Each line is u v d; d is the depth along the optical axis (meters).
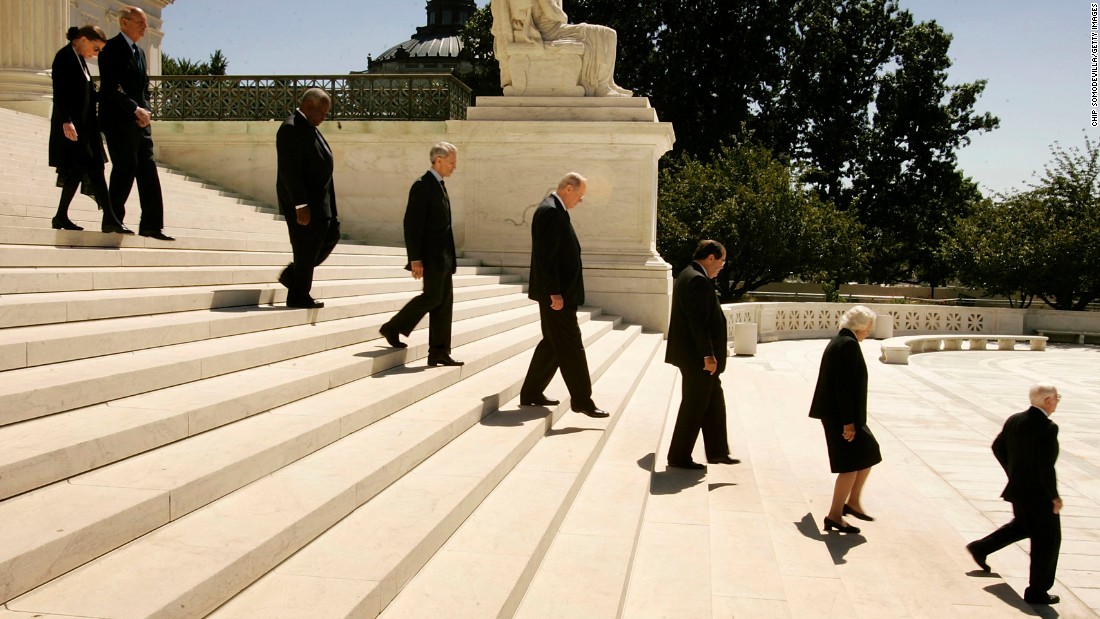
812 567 5.23
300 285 6.33
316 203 6.27
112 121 6.16
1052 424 5.00
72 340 3.93
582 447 5.48
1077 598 5.06
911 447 9.29
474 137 14.70
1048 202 28.80
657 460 6.62
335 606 2.63
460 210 15.00
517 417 5.73
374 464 3.83
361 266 9.51
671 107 32.16
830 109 36.16
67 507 2.67
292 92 15.15
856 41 36.03
